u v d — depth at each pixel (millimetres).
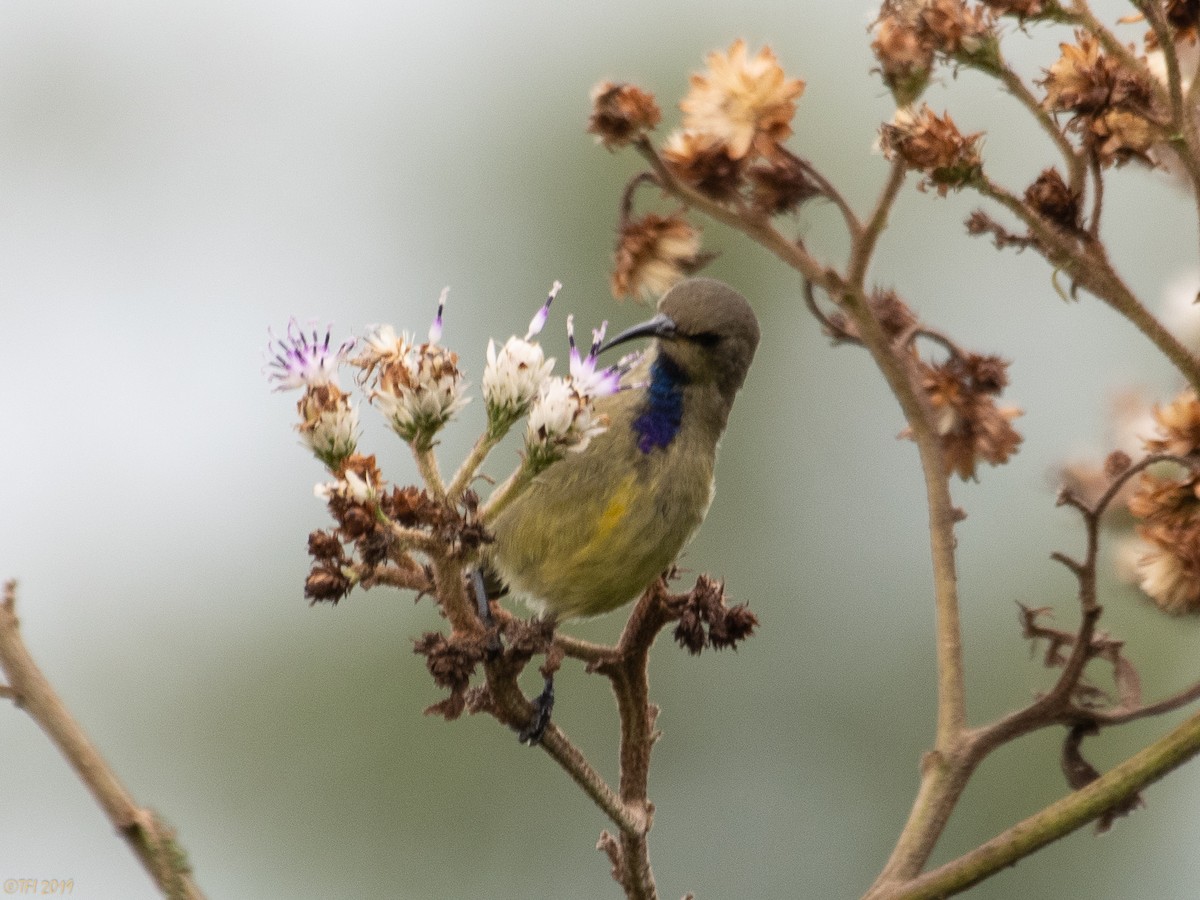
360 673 15508
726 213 7289
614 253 7617
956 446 7605
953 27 6773
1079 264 6738
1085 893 13883
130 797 5172
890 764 15445
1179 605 6566
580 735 15234
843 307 7285
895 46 6879
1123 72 6797
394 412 6672
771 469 16438
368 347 6957
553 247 17406
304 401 6652
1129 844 13961
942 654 6777
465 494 7418
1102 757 14438
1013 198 6816
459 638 6621
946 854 14531
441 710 6602
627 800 6992
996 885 13977
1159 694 14195
